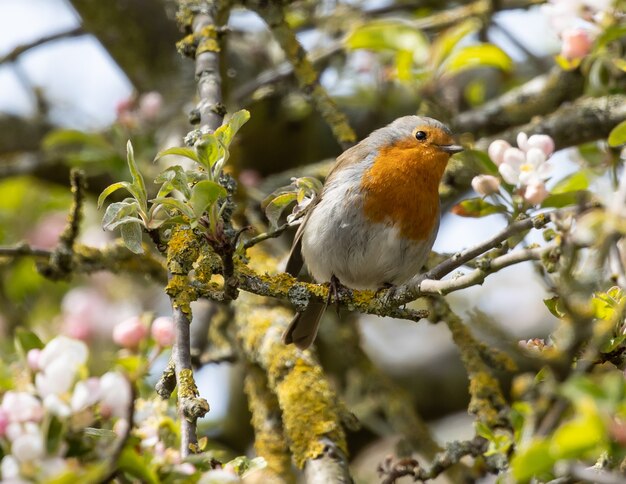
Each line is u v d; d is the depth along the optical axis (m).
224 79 11.11
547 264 7.23
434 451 12.10
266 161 16.39
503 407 9.76
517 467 5.96
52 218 15.70
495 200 8.90
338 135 11.14
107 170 14.30
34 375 6.67
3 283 14.81
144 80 15.66
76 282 15.26
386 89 14.97
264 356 10.55
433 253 11.34
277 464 10.62
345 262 10.37
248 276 8.41
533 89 13.58
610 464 6.95
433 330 16.62
